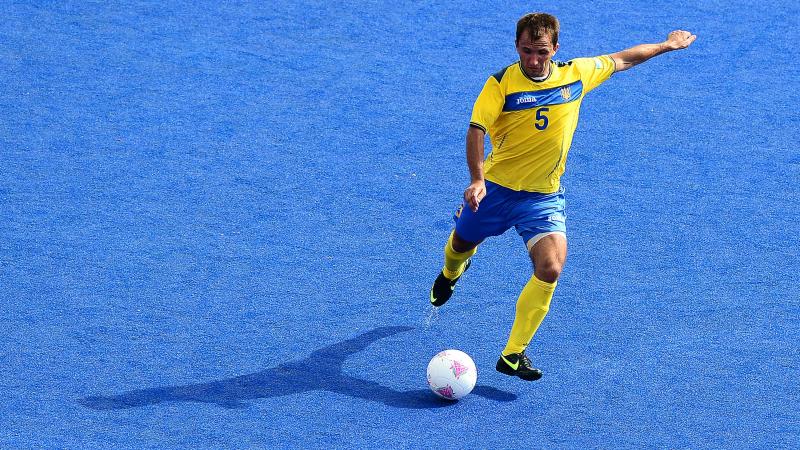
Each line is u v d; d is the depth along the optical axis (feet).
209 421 79.10
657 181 115.75
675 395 83.20
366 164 118.52
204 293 95.45
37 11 152.76
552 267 80.18
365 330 91.09
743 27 151.84
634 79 138.21
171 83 135.13
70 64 138.82
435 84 136.67
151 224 106.01
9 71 136.46
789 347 88.94
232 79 136.67
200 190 112.37
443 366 80.79
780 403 82.17
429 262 101.40
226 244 103.09
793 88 136.36
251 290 96.17
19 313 91.56
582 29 149.59
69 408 80.02
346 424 79.25
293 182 114.52
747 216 109.19
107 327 90.22
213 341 88.89
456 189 114.11
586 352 88.38
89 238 103.19
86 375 83.97
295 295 95.66
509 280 98.58
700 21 153.17
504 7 157.58
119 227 105.29
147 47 143.84
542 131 80.53
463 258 88.99
